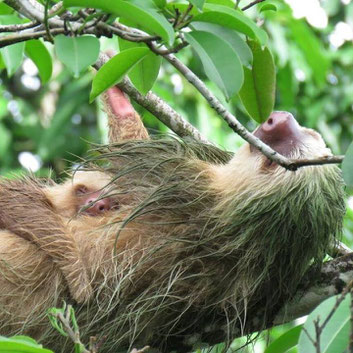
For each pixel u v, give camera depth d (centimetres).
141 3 764
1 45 761
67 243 997
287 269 979
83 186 1097
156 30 728
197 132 1138
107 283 991
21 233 1016
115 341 990
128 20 805
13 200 1044
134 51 789
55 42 748
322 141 994
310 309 980
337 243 1018
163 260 995
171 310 994
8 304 1006
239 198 990
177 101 1744
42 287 1009
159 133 1276
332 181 988
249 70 886
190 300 984
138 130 1209
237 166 1015
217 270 992
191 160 1051
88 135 2028
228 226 988
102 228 1022
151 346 1008
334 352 697
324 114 1916
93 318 986
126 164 1079
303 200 966
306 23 1920
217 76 754
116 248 1006
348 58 1967
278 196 973
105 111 1224
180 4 794
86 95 2012
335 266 973
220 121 1772
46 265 1011
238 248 980
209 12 757
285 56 1714
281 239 974
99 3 729
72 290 973
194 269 995
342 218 1018
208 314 1001
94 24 762
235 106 1797
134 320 980
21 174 1197
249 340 1002
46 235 1002
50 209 1045
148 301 983
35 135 2064
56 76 1942
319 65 1792
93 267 998
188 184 1022
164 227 1010
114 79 808
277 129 978
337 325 709
